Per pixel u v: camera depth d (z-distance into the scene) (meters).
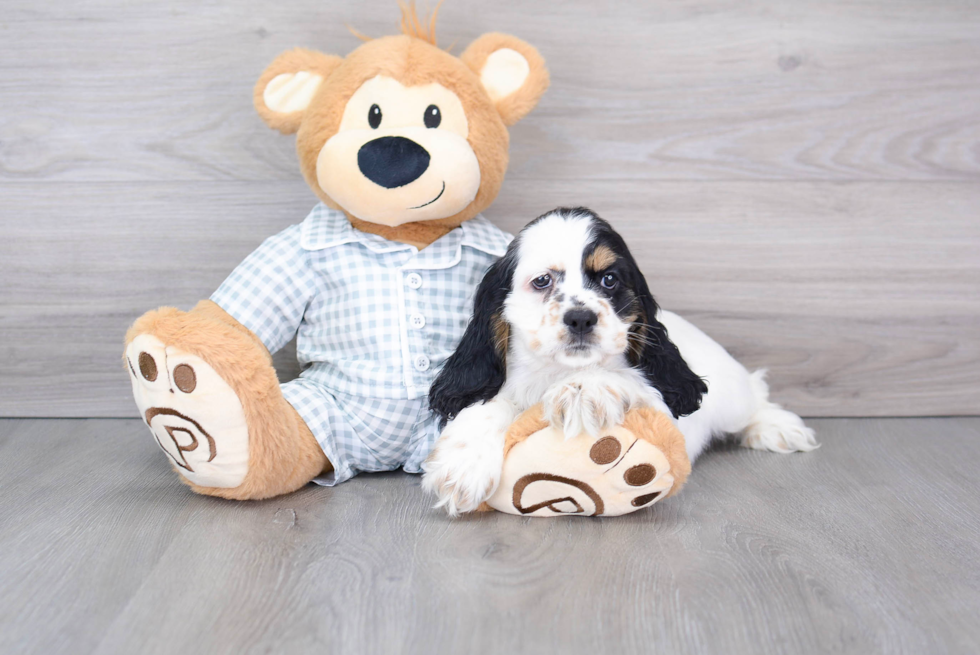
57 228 1.99
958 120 2.02
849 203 2.04
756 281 2.07
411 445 1.65
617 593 1.14
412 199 1.51
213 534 1.34
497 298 1.47
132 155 1.96
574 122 2.00
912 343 2.10
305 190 1.99
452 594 1.13
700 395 1.53
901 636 1.03
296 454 1.50
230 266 2.02
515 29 1.96
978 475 1.68
